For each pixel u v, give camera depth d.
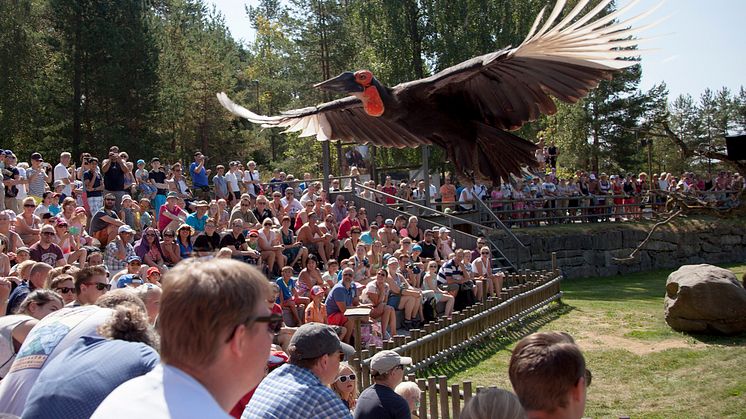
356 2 36.72
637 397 11.16
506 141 5.14
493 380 11.42
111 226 13.28
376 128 6.08
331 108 6.05
